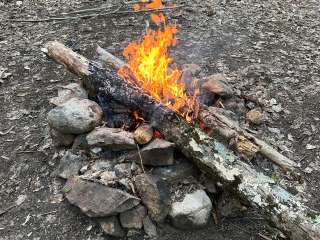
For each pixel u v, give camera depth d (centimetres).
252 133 134
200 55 171
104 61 140
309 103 152
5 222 109
